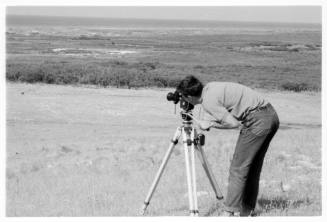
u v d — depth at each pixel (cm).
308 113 1834
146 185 676
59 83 2222
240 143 472
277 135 1266
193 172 487
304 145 1029
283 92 2289
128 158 905
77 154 988
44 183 701
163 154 952
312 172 735
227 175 727
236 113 465
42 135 1294
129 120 1597
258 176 495
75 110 1675
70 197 614
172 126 1548
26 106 1692
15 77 2186
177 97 482
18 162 892
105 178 722
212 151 966
